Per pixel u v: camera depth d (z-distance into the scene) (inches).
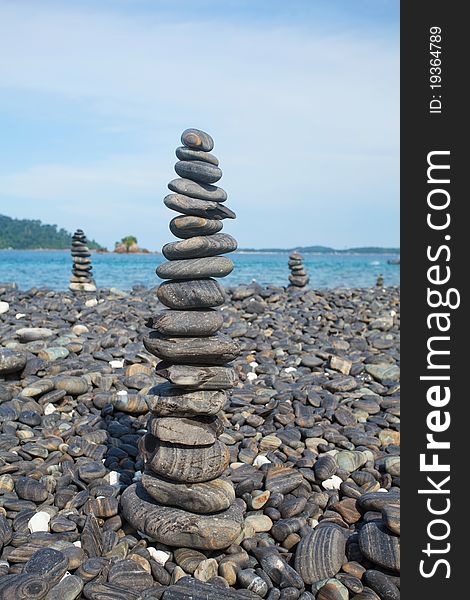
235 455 220.5
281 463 215.5
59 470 205.5
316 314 504.1
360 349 406.0
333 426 252.2
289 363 352.5
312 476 202.5
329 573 147.4
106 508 171.6
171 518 155.2
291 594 140.6
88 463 202.4
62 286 1012.5
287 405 272.1
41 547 153.9
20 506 177.0
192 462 156.3
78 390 275.1
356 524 174.7
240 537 162.7
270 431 245.6
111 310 496.1
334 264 2516.0
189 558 151.9
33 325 423.2
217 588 137.6
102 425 244.2
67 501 183.3
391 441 239.6
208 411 156.6
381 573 145.2
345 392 297.1
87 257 641.0
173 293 161.2
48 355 323.9
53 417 251.4
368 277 1434.5
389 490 199.8
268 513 177.6
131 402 253.4
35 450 212.7
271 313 507.8
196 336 161.5
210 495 155.6
